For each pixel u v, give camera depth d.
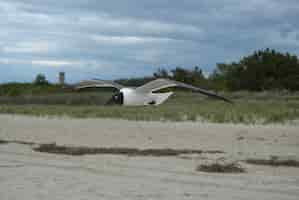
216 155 14.04
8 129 20.55
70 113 26.59
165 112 25.62
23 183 10.04
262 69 56.97
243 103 32.66
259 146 15.77
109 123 22.00
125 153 14.36
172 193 9.20
